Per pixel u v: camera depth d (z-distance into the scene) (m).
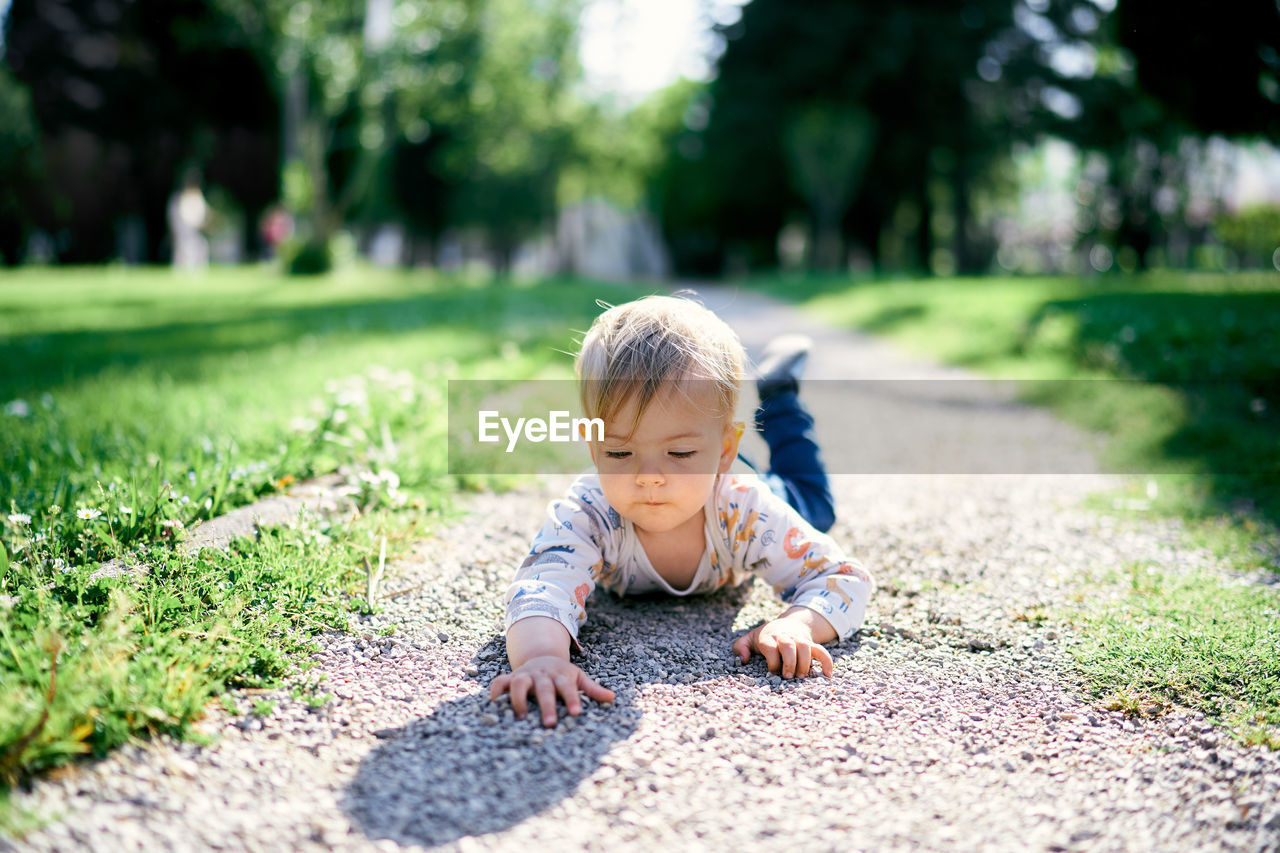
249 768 1.47
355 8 21.81
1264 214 31.19
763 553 2.19
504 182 37.25
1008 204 40.06
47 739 1.42
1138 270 27.52
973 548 2.72
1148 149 26.00
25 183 29.28
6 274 21.86
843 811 1.42
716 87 31.98
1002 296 11.17
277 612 1.98
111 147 29.62
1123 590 2.34
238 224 40.44
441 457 3.40
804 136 29.17
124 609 1.78
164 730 1.55
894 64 26.23
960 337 8.06
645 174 39.59
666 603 2.34
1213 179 27.80
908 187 31.92
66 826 1.29
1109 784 1.50
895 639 2.09
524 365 5.88
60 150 29.08
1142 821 1.40
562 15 27.80
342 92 22.83
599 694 1.74
